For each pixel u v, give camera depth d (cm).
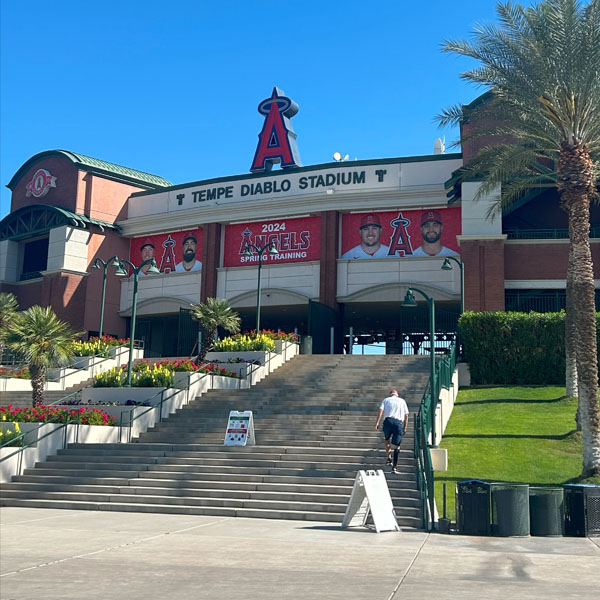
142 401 2630
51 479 1952
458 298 4059
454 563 1008
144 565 963
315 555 1069
